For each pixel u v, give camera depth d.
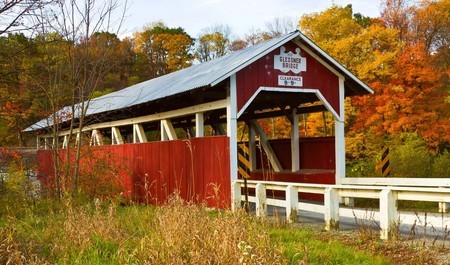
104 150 12.64
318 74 11.54
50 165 13.86
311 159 13.06
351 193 7.47
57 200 9.95
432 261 5.45
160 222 5.80
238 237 4.93
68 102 14.94
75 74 11.28
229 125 10.23
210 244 4.72
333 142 12.30
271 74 10.86
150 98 11.61
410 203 12.03
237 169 10.20
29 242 5.73
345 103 21.69
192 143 11.41
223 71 10.32
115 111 13.59
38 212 9.12
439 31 28.70
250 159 14.89
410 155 14.63
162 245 4.79
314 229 7.79
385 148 12.25
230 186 10.05
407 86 21.00
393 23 27.84
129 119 14.61
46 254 5.51
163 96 10.77
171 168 12.27
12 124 12.62
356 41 22.41
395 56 21.78
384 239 6.68
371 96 20.92
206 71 12.08
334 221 7.72
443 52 28.28
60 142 19.55
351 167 17.30
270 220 8.63
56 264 4.92
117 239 5.97
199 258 4.39
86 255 5.30
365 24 34.25
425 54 21.19
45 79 11.34
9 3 8.16
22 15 8.55
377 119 20.80
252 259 4.17
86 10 10.96
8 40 9.30
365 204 11.80
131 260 4.85
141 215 7.61
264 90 10.74
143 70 46.56
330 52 23.23
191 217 5.75
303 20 25.30
